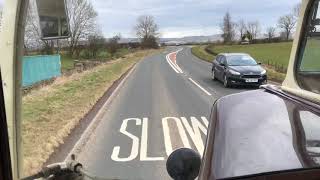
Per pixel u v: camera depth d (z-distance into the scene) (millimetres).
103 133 12234
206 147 2615
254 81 23234
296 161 2014
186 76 31641
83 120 14445
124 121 14039
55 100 18484
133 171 8586
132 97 20297
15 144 3125
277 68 34188
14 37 3029
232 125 2557
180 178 2949
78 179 3520
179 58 65438
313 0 3166
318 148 2086
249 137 2350
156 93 21516
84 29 54438
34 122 13422
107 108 17094
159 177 8172
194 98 19266
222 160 2264
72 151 10320
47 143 10648
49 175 3410
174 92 21734
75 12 49438
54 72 31250
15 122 3107
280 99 2930
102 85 25484
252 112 2688
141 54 86875
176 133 11938
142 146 10570
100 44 60969
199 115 14828
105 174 8438
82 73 34688
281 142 2197
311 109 2516
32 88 23578
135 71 39656
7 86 3066
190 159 2949
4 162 2633
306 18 3289
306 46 3238
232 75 23406
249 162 2125
